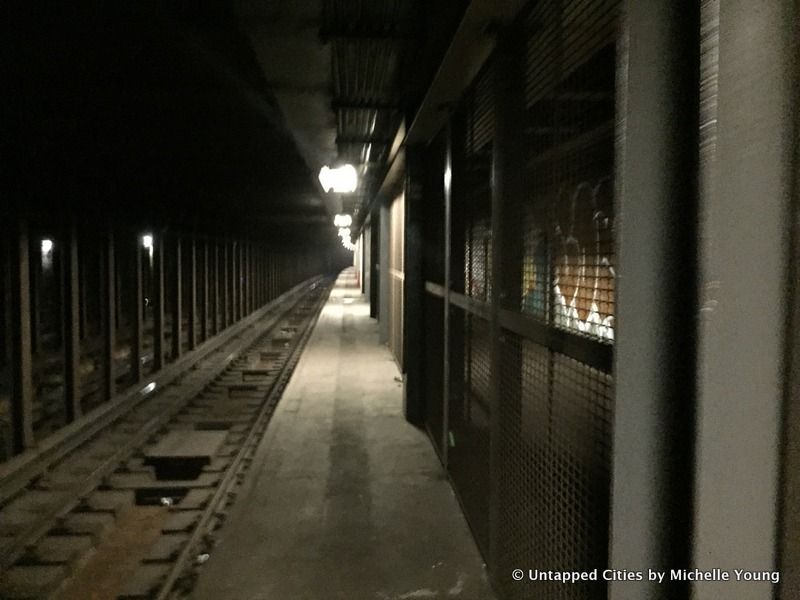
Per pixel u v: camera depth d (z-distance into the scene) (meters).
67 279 8.14
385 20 5.48
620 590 1.83
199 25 5.64
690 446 1.75
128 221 10.67
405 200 8.00
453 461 5.49
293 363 13.11
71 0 4.72
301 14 5.64
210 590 3.79
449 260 5.56
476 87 4.47
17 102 6.23
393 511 4.97
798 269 1.48
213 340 16.19
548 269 2.85
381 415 8.15
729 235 1.56
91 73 6.32
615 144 1.86
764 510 1.54
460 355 5.19
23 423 6.62
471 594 3.72
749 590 1.56
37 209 7.30
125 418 8.42
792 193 1.48
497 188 3.58
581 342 2.32
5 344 7.25
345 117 8.62
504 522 3.55
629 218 1.81
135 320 10.66
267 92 8.34
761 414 1.54
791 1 1.47
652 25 1.79
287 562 4.13
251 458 6.64
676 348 1.82
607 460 2.15
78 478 5.98
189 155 10.71
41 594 3.87
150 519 5.20
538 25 3.06
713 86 1.57
